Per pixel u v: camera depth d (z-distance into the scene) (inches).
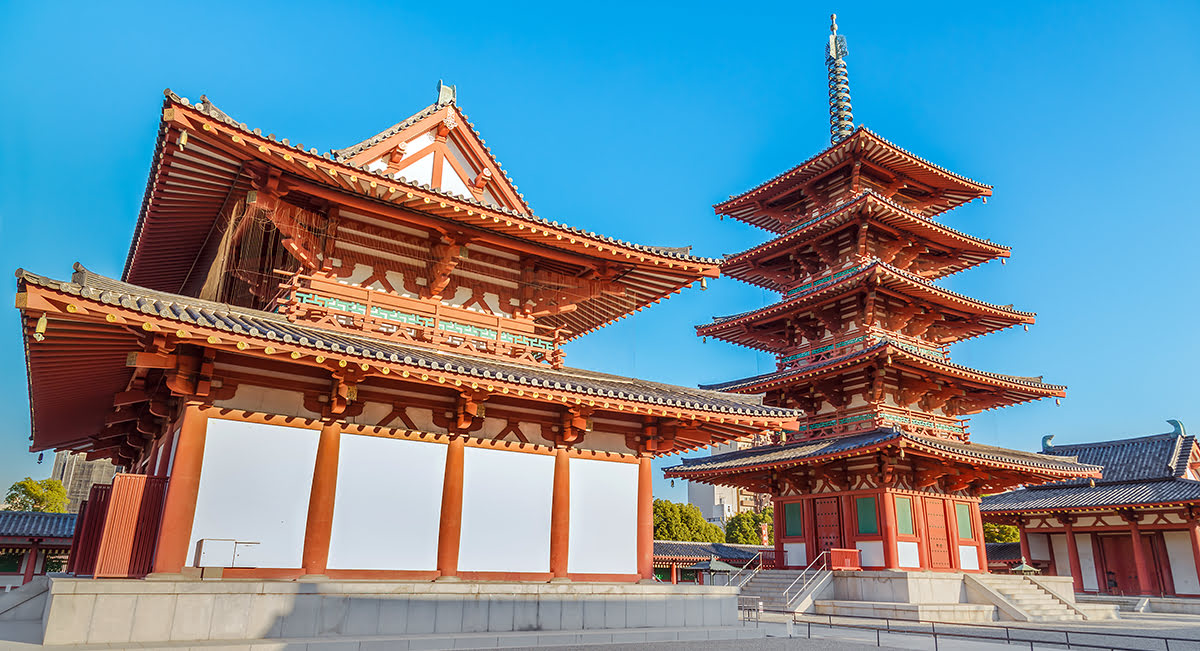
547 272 820.0
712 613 751.1
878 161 1662.2
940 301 1557.6
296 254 666.2
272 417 597.6
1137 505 1743.4
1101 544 1909.4
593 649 605.0
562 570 703.7
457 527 660.1
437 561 645.9
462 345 726.5
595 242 748.6
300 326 625.9
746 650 652.7
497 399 709.3
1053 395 1567.4
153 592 495.5
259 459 587.5
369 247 719.7
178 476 548.4
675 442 818.8
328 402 622.2
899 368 1437.0
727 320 1722.4
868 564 1321.4
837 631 960.3
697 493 5305.1
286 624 534.9
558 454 735.7
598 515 745.6
